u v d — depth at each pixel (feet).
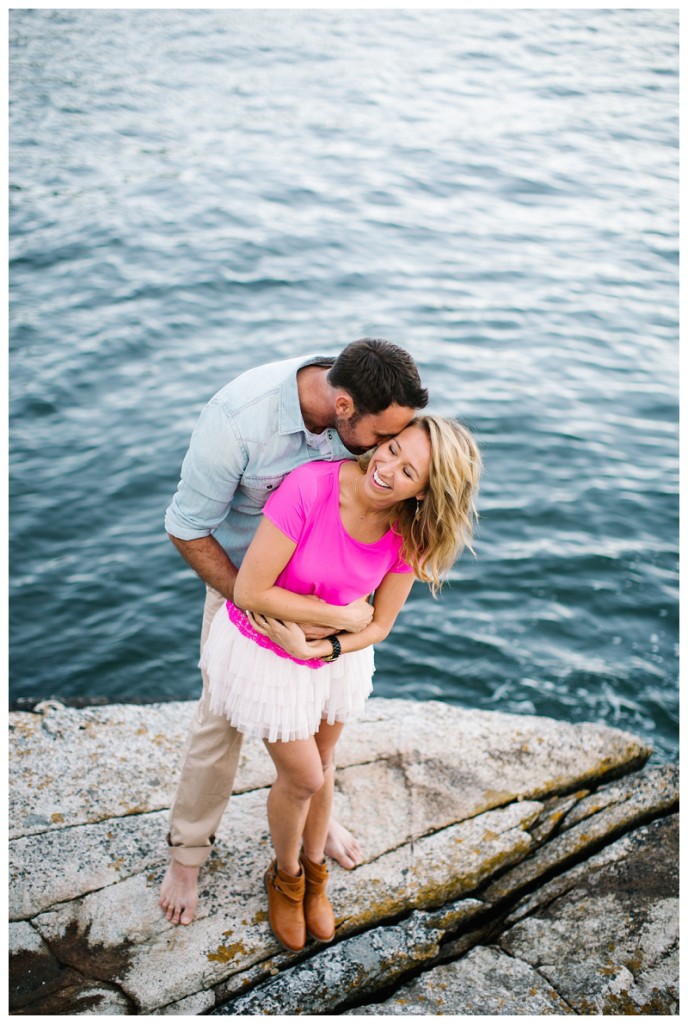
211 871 10.08
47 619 21.06
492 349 33.14
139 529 23.99
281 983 9.03
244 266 37.68
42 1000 8.64
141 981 8.88
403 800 11.14
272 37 71.61
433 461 7.26
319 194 45.42
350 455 8.13
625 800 11.49
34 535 23.49
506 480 26.22
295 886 9.10
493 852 10.48
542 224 44.32
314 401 7.79
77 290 34.86
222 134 51.65
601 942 9.79
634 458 27.55
